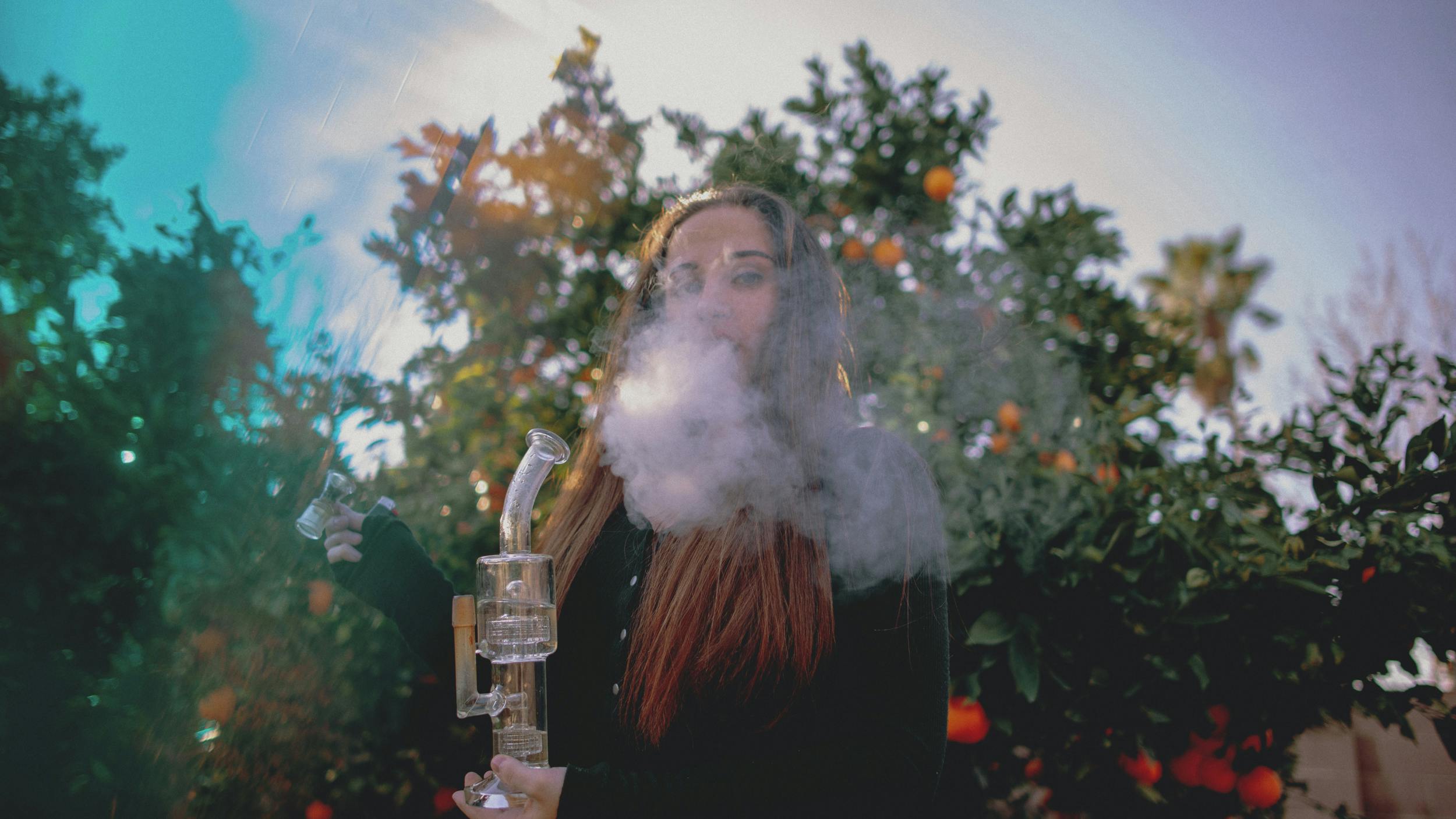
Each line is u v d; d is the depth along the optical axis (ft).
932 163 6.95
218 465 4.88
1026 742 5.27
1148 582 4.95
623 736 3.48
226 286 4.91
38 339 4.55
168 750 4.83
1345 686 4.83
